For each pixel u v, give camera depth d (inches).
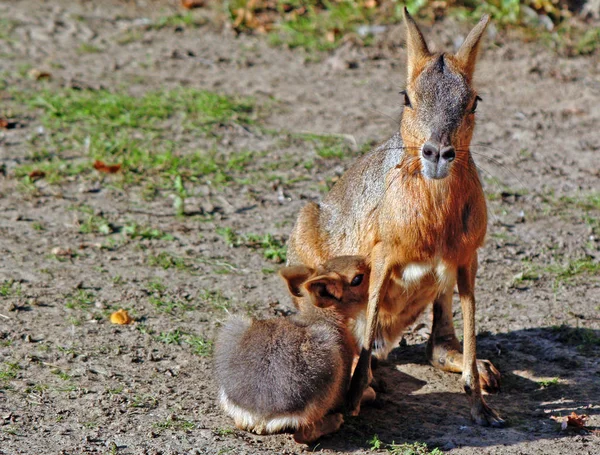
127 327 407.8
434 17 823.1
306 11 860.6
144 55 781.9
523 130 655.8
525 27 815.1
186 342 397.1
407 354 414.3
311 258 408.8
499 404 359.6
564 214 545.6
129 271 464.4
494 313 440.1
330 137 638.5
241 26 839.1
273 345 322.0
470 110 337.1
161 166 584.4
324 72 756.6
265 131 646.5
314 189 567.2
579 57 776.9
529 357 399.2
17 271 455.5
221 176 577.0
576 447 321.4
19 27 827.4
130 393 352.5
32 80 713.6
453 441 327.0
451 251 345.4
